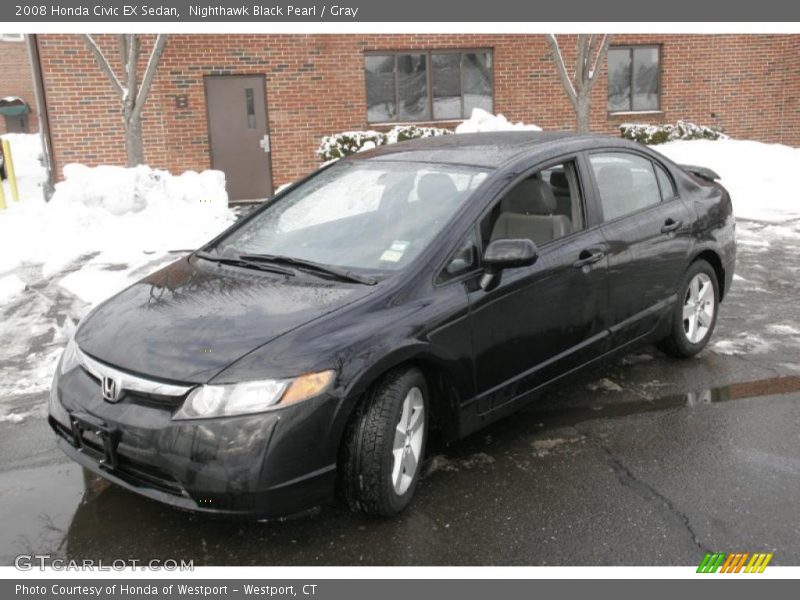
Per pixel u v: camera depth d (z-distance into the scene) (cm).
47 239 954
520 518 352
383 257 381
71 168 1071
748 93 1745
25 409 481
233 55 1405
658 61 1691
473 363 377
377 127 1509
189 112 1402
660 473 389
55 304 709
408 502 358
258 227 448
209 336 333
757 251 879
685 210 516
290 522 352
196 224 1027
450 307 364
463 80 1564
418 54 1527
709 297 543
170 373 317
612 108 1681
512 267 377
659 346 542
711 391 491
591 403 477
